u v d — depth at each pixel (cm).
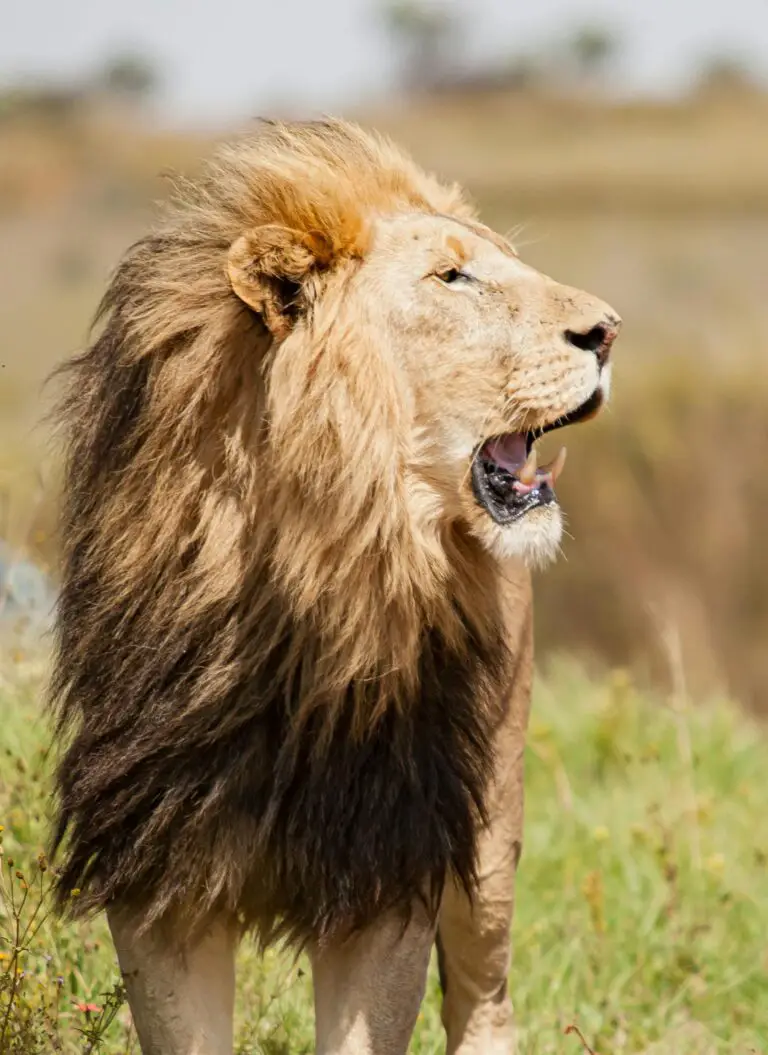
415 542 1006
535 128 15912
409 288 1018
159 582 991
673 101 16838
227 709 986
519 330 1029
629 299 6862
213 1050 1001
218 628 988
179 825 983
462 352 1023
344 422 983
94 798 1000
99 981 1166
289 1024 1210
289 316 998
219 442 988
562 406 1036
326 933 991
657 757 1730
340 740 1000
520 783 1189
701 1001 1365
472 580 1051
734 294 6875
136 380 1000
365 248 1016
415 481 1023
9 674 1397
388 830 998
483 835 1162
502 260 1047
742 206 9706
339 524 978
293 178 1010
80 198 11006
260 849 993
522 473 1051
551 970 1366
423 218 1038
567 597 4381
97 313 1059
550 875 1546
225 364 989
